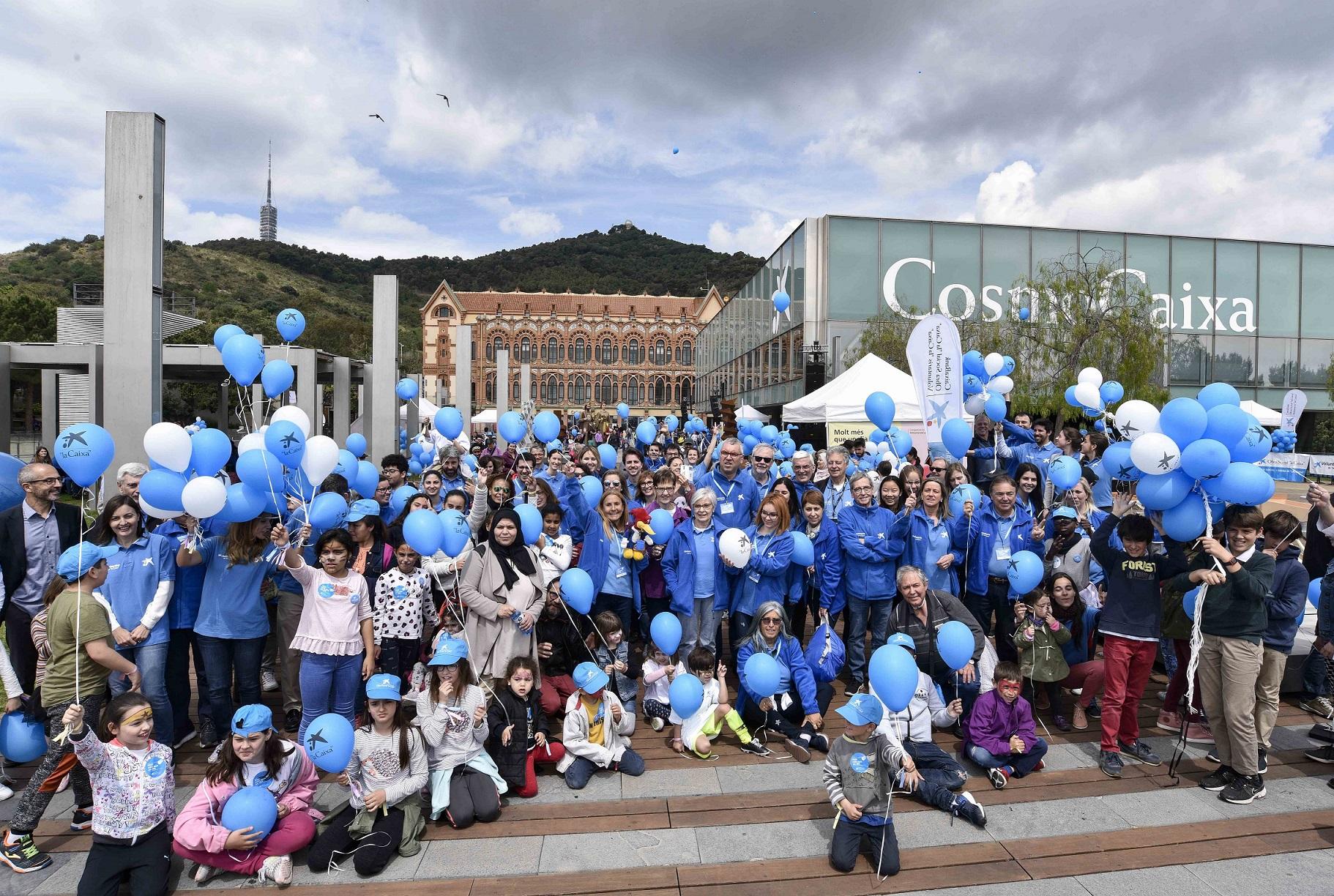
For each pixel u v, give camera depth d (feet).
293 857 11.71
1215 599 13.67
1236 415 13.33
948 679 16.60
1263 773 14.44
